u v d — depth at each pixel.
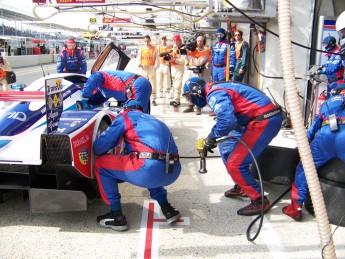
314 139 3.04
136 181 2.74
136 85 4.60
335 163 2.98
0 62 8.81
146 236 2.82
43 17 6.38
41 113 3.25
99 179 2.87
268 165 3.57
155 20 12.56
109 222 2.90
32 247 2.65
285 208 3.21
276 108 3.03
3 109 3.27
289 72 1.32
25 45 30.97
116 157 2.79
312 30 6.22
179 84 8.12
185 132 6.20
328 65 5.23
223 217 3.17
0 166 3.03
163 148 2.71
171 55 8.02
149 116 2.92
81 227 2.96
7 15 29.80
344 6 6.55
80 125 2.92
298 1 6.18
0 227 2.94
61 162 2.86
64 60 6.83
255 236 2.68
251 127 2.98
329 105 2.95
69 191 2.75
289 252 2.61
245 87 2.98
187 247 2.67
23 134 3.00
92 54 34.38
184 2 6.03
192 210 3.30
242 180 3.12
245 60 7.09
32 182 2.84
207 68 8.09
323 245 1.42
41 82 3.81
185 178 4.10
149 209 3.32
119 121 2.81
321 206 1.39
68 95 3.85
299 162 3.16
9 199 3.48
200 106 3.18
